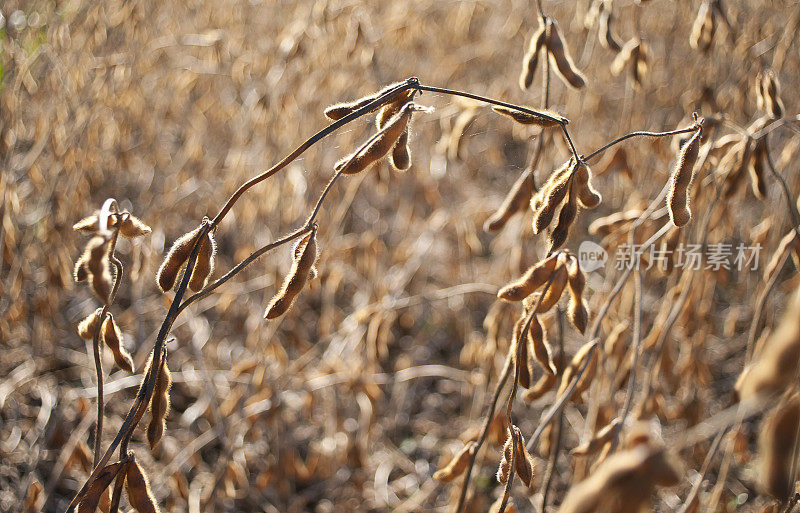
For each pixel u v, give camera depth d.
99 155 1.49
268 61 1.39
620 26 1.56
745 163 0.80
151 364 0.63
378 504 1.13
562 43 0.76
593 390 0.99
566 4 1.68
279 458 1.07
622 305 1.08
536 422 1.24
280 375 1.05
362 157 0.64
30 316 1.37
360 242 1.33
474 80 1.85
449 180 1.58
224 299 1.21
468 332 1.34
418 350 1.47
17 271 1.16
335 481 1.16
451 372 1.22
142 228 0.64
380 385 1.37
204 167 1.55
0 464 1.09
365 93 1.43
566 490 1.09
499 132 1.80
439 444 1.27
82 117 1.24
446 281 1.53
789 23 1.03
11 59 1.13
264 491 1.11
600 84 1.63
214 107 1.67
